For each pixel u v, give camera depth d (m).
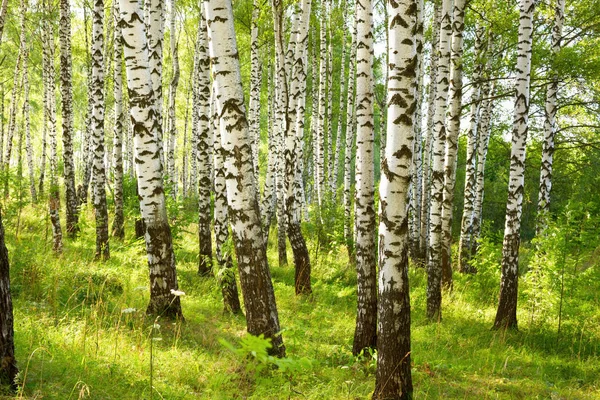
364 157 6.98
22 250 8.48
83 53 21.39
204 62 10.82
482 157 17.02
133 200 13.62
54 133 18.41
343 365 6.45
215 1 5.62
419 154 15.89
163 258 7.30
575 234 8.96
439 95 9.46
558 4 12.66
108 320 6.61
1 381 3.93
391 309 5.00
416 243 15.55
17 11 20.53
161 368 5.33
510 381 6.55
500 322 8.98
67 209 12.65
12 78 25.69
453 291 11.59
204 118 10.97
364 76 7.17
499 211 25.78
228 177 5.82
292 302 9.84
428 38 17.61
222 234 9.30
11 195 12.66
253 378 5.25
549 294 8.98
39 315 6.11
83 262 9.33
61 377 4.50
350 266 13.25
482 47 14.62
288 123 11.12
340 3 21.50
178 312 7.36
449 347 7.91
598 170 19.66
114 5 13.43
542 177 13.55
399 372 5.00
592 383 6.77
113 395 4.43
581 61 11.89
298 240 10.73
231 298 8.41
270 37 16.89
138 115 7.17
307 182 29.33
